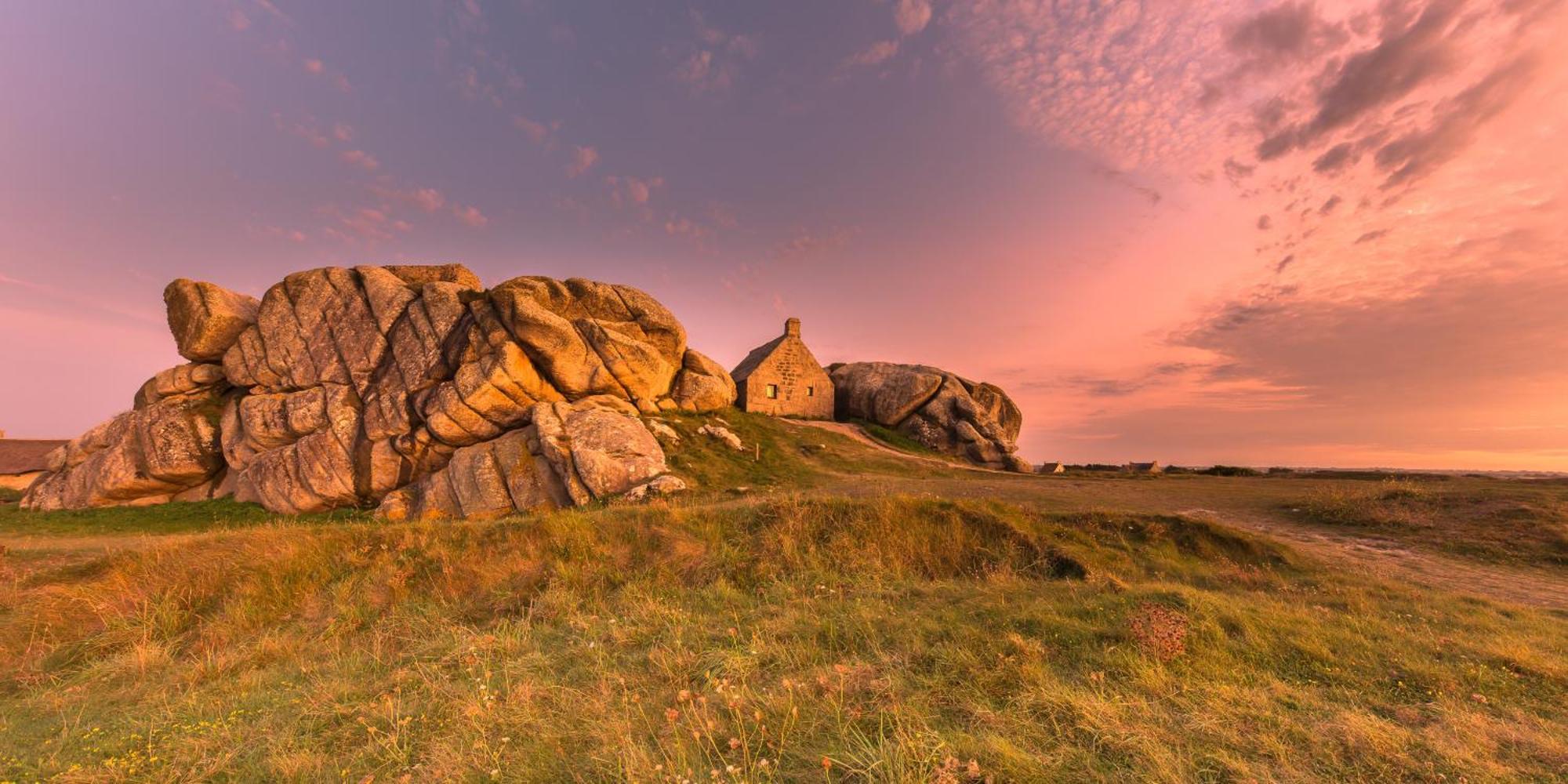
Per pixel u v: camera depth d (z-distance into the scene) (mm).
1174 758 4277
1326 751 4535
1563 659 7488
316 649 9266
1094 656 6805
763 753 4453
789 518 13758
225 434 30641
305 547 12133
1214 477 35344
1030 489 26391
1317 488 25531
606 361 33969
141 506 28500
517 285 34125
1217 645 7441
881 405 49750
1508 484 23359
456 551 12375
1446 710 5664
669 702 5742
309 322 32031
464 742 5008
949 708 5281
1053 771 4047
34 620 9656
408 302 32594
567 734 5012
